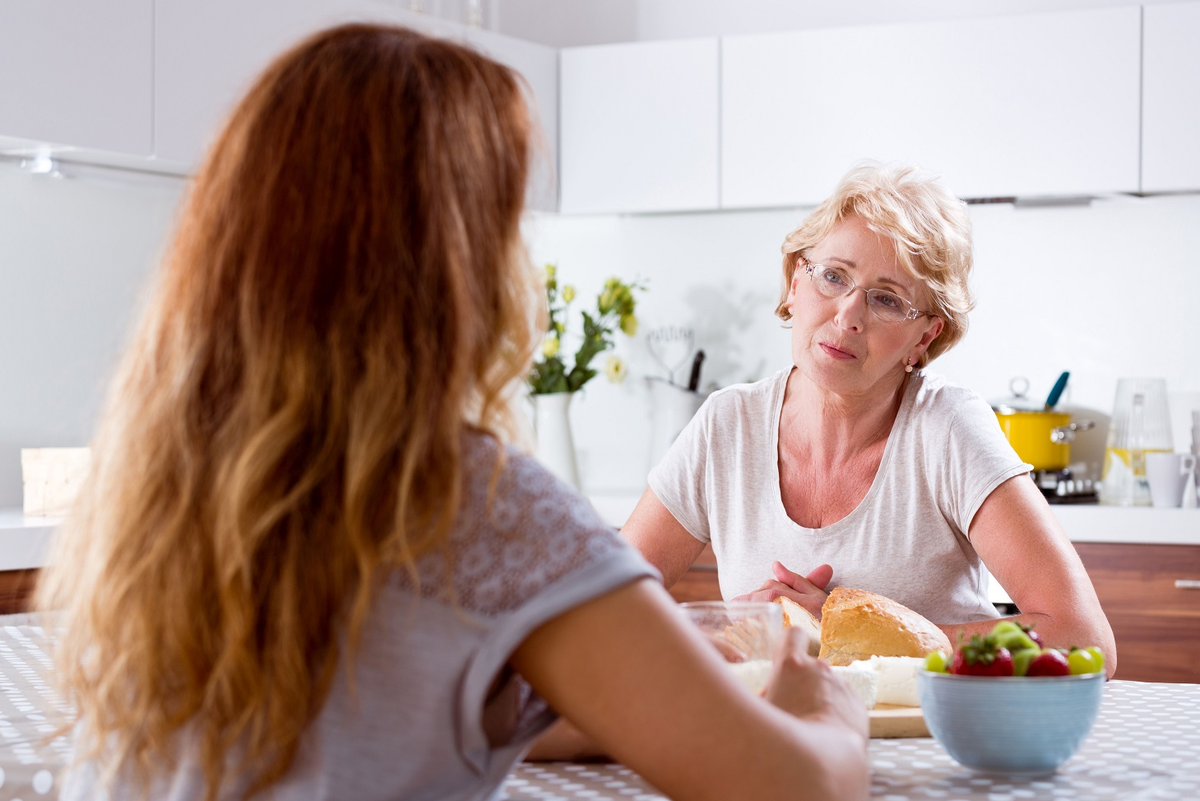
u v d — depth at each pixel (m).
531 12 3.70
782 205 3.17
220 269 0.65
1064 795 0.82
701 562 2.91
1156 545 2.60
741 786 0.62
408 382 0.63
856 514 1.59
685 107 3.22
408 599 0.63
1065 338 3.16
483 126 0.69
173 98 2.61
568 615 0.62
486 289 0.68
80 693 0.69
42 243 2.85
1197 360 3.04
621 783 0.88
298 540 0.62
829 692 0.76
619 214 3.45
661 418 3.43
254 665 0.61
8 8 2.34
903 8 3.34
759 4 3.50
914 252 1.52
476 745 0.64
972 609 1.58
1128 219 3.10
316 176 0.64
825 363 1.54
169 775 0.65
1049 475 2.96
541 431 3.31
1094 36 2.87
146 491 0.65
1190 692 1.21
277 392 0.63
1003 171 2.94
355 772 0.63
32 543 2.31
